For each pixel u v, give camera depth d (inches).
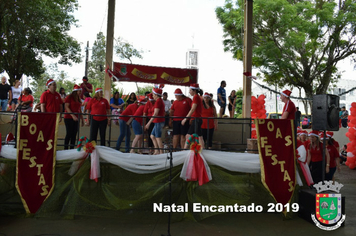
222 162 241.0
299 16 746.8
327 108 231.3
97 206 235.6
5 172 243.4
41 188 230.2
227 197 244.2
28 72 767.1
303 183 255.8
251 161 244.8
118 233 209.9
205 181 232.2
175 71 406.0
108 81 383.9
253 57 775.1
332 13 741.3
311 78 830.5
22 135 231.5
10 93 474.3
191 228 222.7
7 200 242.1
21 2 598.2
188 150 239.3
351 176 443.2
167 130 348.2
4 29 663.1
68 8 794.8
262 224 233.1
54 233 205.9
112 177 243.1
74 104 290.7
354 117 478.0
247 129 377.7
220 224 232.4
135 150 313.1
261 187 248.5
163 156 237.3
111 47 383.6
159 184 241.1
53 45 722.8
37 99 1427.2
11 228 212.8
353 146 476.7
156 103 272.5
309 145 303.6
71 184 236.7
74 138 293.7
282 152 245.8
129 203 236.7
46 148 233.0
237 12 754.8
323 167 234.2
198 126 264.1
